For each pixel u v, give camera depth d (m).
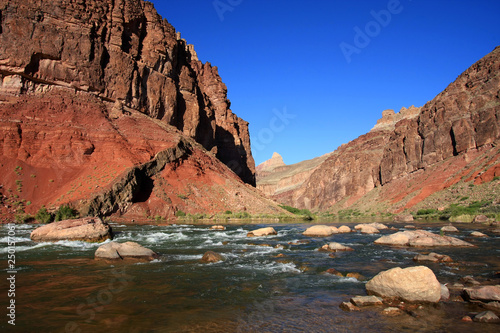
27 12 50.62
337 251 15.91
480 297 7.55
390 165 93.25
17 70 48.53
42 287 8.82
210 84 106.75
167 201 46.00
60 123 47.62
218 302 7.79
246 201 55.31
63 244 17.25
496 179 50.59
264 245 18.30
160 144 53.66
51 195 39.16
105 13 59.81
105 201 38.88
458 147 68.12
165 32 71.62
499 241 18.44
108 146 47.41
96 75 55.97
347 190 114.50
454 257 13.52
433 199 60.28
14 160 41.31
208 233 25.30
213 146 86.81
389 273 8.17
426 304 7.56
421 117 84.44
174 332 5.91
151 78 65.44
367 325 6.30
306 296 8.35
